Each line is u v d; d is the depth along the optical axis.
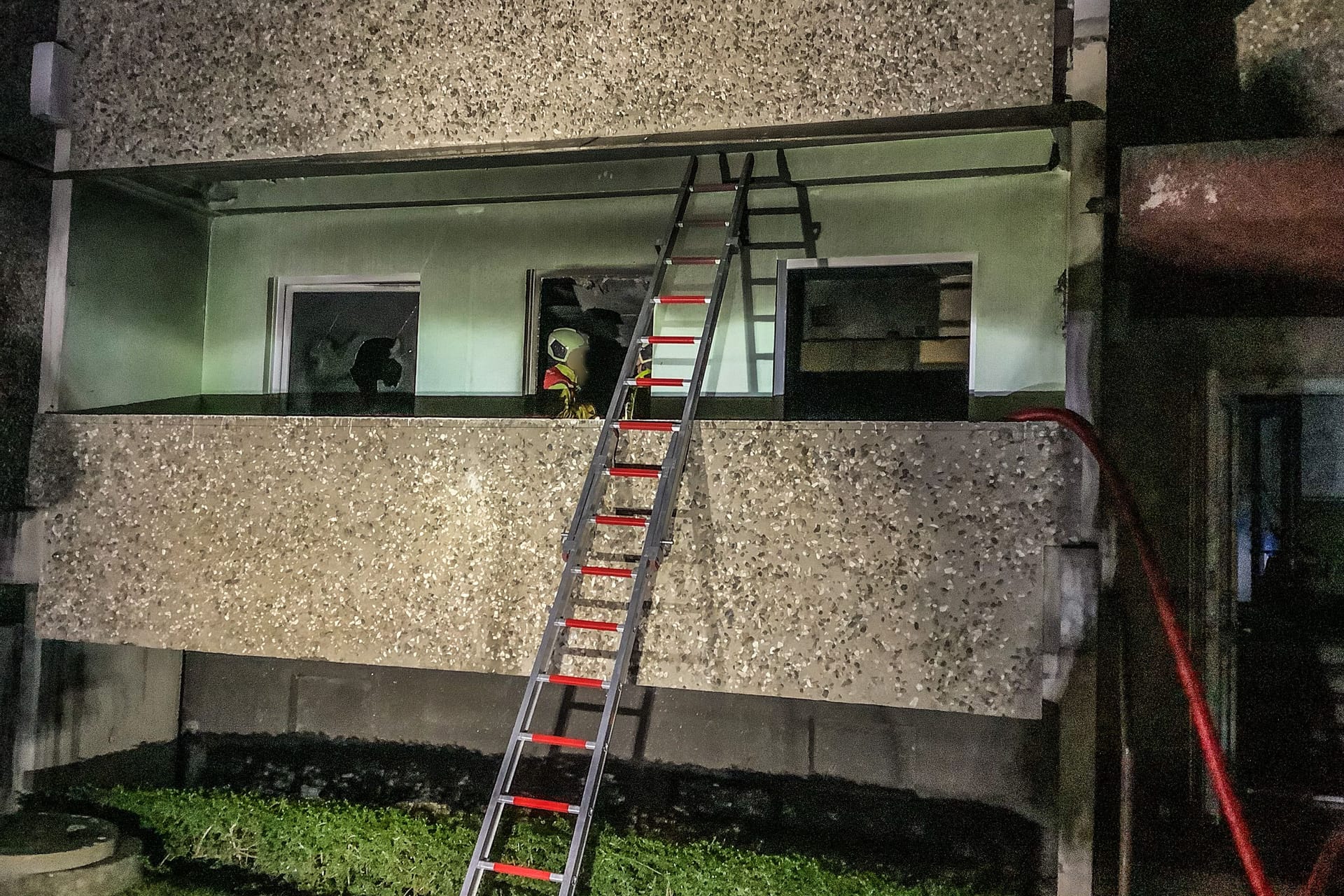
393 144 3.97
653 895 3.52
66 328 4.39
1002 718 4.03
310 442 3.94
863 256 4.25
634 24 3.74
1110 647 3.51
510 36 3.86
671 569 3.50
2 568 4.23
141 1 4.25
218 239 5.16
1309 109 3.49
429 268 4.86
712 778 4.36
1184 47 3.67
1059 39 3.34
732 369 4.41
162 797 4.27
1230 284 3.77
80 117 4.32
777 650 3.40
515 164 4.24
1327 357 4.04
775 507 3.44
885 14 3.48
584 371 4.66
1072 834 3.16
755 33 3.62
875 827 4.12
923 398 4.25
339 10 4.03
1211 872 3.81
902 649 3.30
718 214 4.43
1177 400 4.13
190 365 5.09
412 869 3.78
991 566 3.24
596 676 3.55
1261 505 4.37
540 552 3.67
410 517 3.81
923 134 3.57
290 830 4.01
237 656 5.03
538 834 3.71
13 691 4.29
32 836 3.86
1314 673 4.23
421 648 3.76
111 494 4.17
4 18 4.19
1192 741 4.07
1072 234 3.34
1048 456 3.22
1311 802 4.08
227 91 4.14
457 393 4.80
